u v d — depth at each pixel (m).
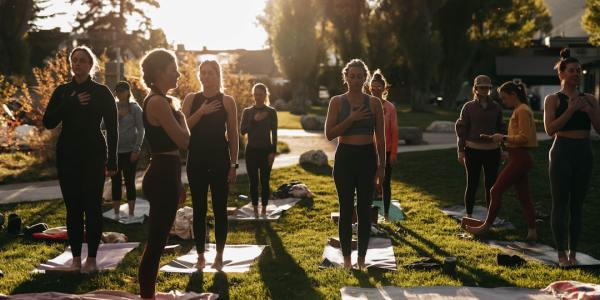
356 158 5.73
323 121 27.12
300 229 7.96
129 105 8.37
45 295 4.93
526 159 7.04
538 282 5.48
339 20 43.44
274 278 5.61
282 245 6.99
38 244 6.95
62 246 6.85
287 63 43.16
